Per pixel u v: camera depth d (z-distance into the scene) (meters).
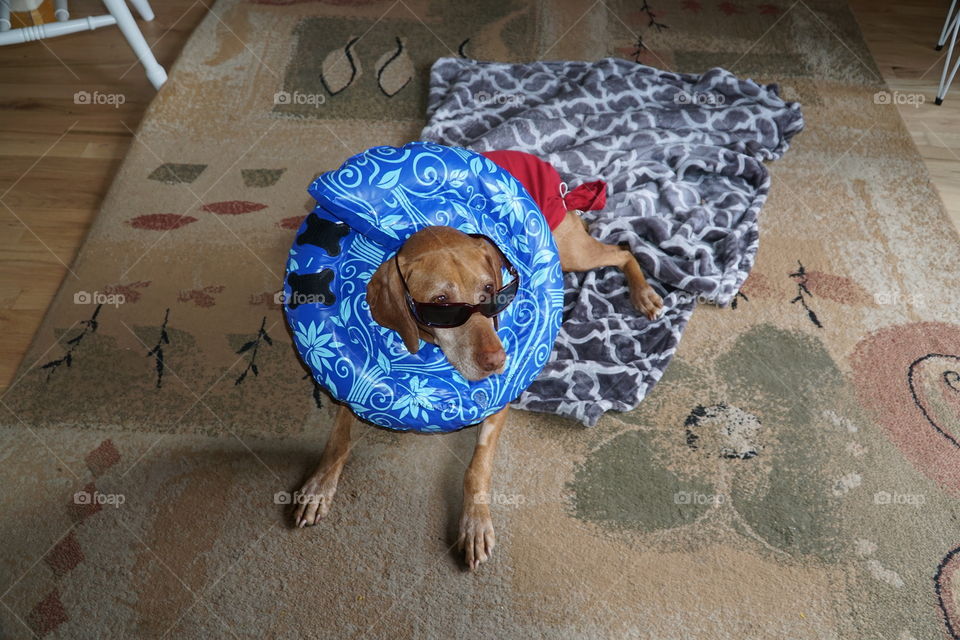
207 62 3.47
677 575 1.89
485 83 3.25
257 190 2.90
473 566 1.88
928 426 2.19
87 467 2.11
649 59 3.50
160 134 3.12
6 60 3.51
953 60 3.50
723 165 2.88
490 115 3.09
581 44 3.59
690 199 2.81
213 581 1.89
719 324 2.47
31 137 3.16
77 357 2.36
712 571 1.90
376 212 1.69
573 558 1.92
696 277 2.49
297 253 1.74
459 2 3.86
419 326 1.62
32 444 2.15
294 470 2.11
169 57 3.58
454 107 3.11
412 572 1.90
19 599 1.86
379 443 2.16
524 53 3.54
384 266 1.57
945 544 1.94
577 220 2.37
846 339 2.41
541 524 1.99
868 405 2.24
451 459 2.13
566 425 2.20
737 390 2.28
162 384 2.29
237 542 1.96
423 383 1.68
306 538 1.96
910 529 1.97
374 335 1.67
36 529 1.98
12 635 1.80
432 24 3.71
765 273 2.61
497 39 3.62
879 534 1.96
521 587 1.87
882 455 2.12
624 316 2.47
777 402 2.25
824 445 2.15
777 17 3.76
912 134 3.15
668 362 2.31
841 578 1.89
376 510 2.02
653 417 2.22
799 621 1.81
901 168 2.98
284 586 1.88
